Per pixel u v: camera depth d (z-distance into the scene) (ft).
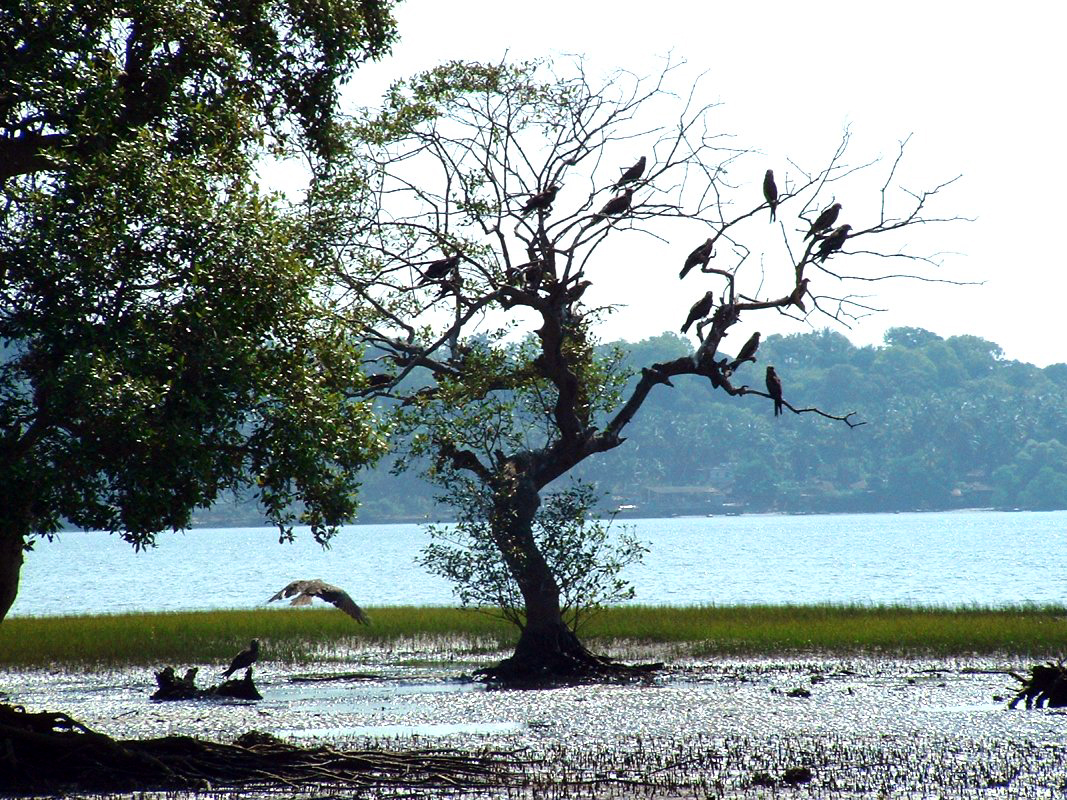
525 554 225.97
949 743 151.33
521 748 151.02
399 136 228.43
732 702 191.83
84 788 126.00
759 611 342.44
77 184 118.93
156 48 137.28
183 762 130.00
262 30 154.30
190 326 121.29
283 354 131.13
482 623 325.62
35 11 123.13
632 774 133.80
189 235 121.70
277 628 321.32
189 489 122.21
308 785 128.47
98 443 115.75
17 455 114.62
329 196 217.56
